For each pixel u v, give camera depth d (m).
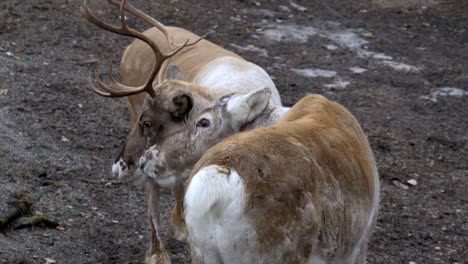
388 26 38.91
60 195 21.23
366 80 32.81
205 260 11.88
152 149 16.53
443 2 42.56
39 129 25.42
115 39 34.16
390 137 27.78
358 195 13.74
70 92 28.62
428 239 21.30
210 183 11.45
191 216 11.69
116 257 18.70
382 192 23.84
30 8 35.72
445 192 24.19
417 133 28.30
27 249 18.25
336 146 13.58
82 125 26.27
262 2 40.09
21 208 19.67
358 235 14.01
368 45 36.41
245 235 11.64
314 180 12.45
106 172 23.05
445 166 26.00
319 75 32.88
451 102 31.42
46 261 17.88
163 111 16.48
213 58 19.83
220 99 16.47
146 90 16.58
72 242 19.02
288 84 31.55
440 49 36.69
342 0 41.78
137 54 21.45
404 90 32.22
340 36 37.12
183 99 16.33
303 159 12.44
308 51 35.12
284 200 11.84
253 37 35.97
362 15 40.03
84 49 32.91
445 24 39.75
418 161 26.19
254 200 11.64
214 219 11.61
